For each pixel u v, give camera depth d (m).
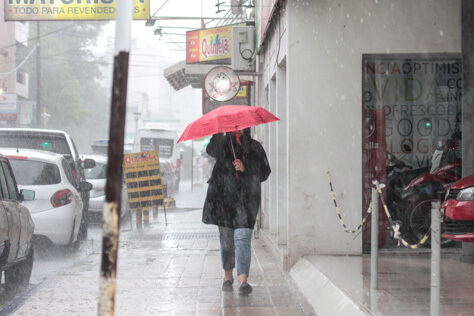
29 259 8.66
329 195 8.97
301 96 8.98
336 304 6.17
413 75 9.84
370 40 8.95
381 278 7.07
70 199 11.27
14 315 6.48
